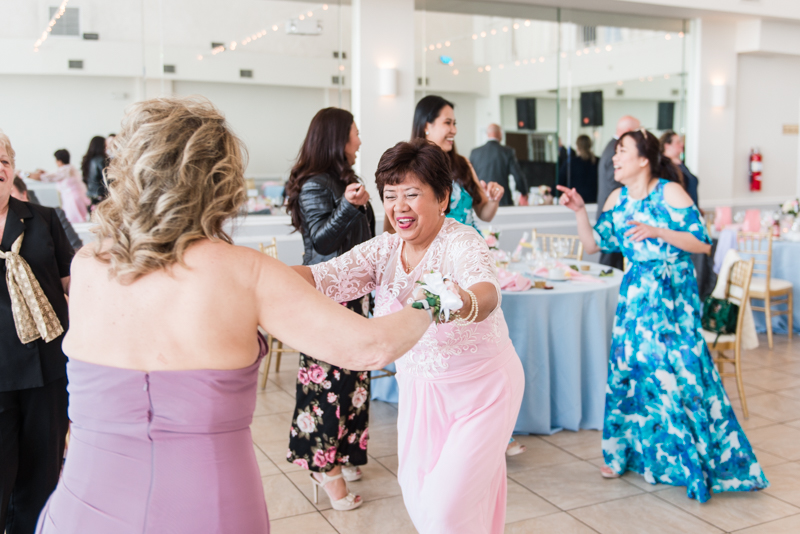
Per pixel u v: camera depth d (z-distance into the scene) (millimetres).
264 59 6523
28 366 2107
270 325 1184
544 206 7387
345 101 6668
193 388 1129
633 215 2920
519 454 3395
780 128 8648
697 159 8023
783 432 3711
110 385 1138
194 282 1133
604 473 3113
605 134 7633
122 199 1128
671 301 2873
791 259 5910
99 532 1118
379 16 6344
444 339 1745
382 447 3545
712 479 2895
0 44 6004
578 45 7387
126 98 6355
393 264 1880
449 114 3143
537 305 3479
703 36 7879
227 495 1141
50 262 2232
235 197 1194
